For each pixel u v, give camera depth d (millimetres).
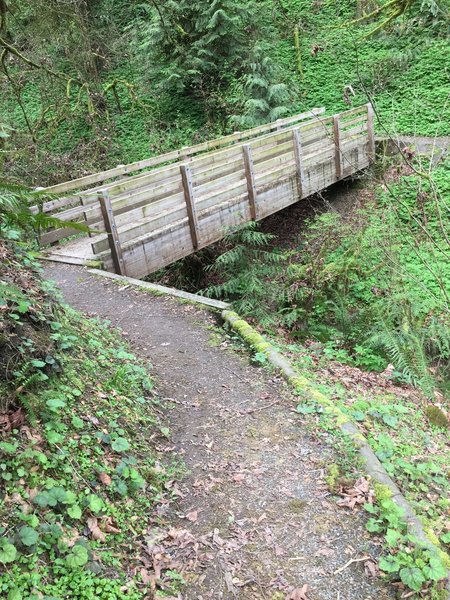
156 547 3145
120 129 18062
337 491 3639
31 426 3275
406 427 4957
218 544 3232
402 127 14484
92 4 18438
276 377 5043
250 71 16250
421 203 6074
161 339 5832
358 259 8531
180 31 16234
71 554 2727
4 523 2709
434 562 3008
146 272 8172
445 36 17047
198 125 17312
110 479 3355
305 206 12383
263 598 2902
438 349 7082
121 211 7773
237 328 5918
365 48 18219
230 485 3725
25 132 15828
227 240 9609
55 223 3678
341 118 12422
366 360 6883
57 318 4469
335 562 3123
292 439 4172
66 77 16000
